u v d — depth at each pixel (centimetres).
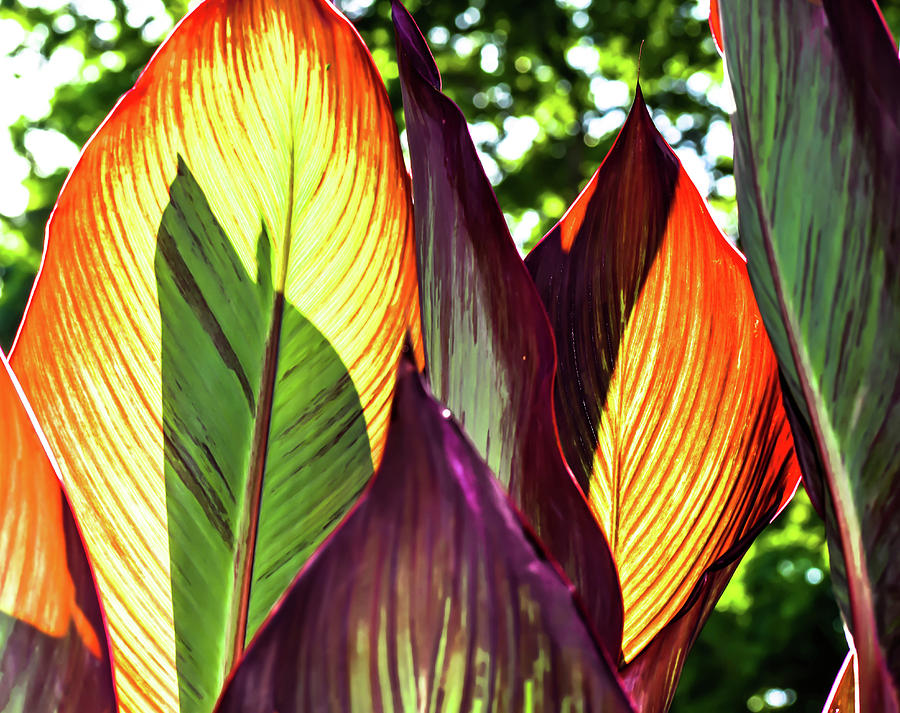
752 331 109
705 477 110
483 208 98
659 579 110
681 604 110
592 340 111
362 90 107
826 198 97
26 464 94
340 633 89
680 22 1336
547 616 89
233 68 106
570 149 1391
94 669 94
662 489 110
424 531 89
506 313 98
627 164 112
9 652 94
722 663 1140
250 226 107
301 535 107
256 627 107
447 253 101
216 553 106
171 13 1366
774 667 1135
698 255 110
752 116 99
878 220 96
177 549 106
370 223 108
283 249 108
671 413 110
